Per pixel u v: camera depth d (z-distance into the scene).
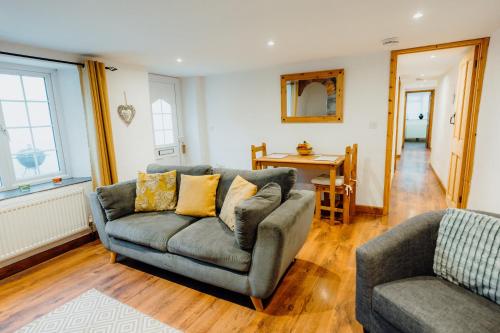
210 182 2.56
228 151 4.86
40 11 1.83
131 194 2.74
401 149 8.91
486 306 1.26
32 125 2.98
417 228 1.59
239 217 1.80
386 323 1.39
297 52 3.27
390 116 3.52
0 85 2.72
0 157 2.72
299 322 1.82
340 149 3.89
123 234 2.42
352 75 3.63
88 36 2.40
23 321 1.93
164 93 4.62
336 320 1.83
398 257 1.51
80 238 3.13
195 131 4.93
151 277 2.42
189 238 2.10
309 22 2.22
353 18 2.16
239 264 1.87
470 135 3.17
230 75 4.57
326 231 3.22
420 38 2.79
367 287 1.48
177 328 1.80
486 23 2.36
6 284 2.39
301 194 2.37
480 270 1.34
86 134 3.18
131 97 3.62
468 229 1.46
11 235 2.49
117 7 1.81
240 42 2.75
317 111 3.94
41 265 2.70
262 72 4.27
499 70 2.47
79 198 3.03
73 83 3.15
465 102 3.33
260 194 2.10
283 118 4.22
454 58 3.88
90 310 2.01
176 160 4.93
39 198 2.68
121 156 3.52
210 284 2.15
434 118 6.76
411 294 1.36
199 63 3.70
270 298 2.06
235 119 4.67
